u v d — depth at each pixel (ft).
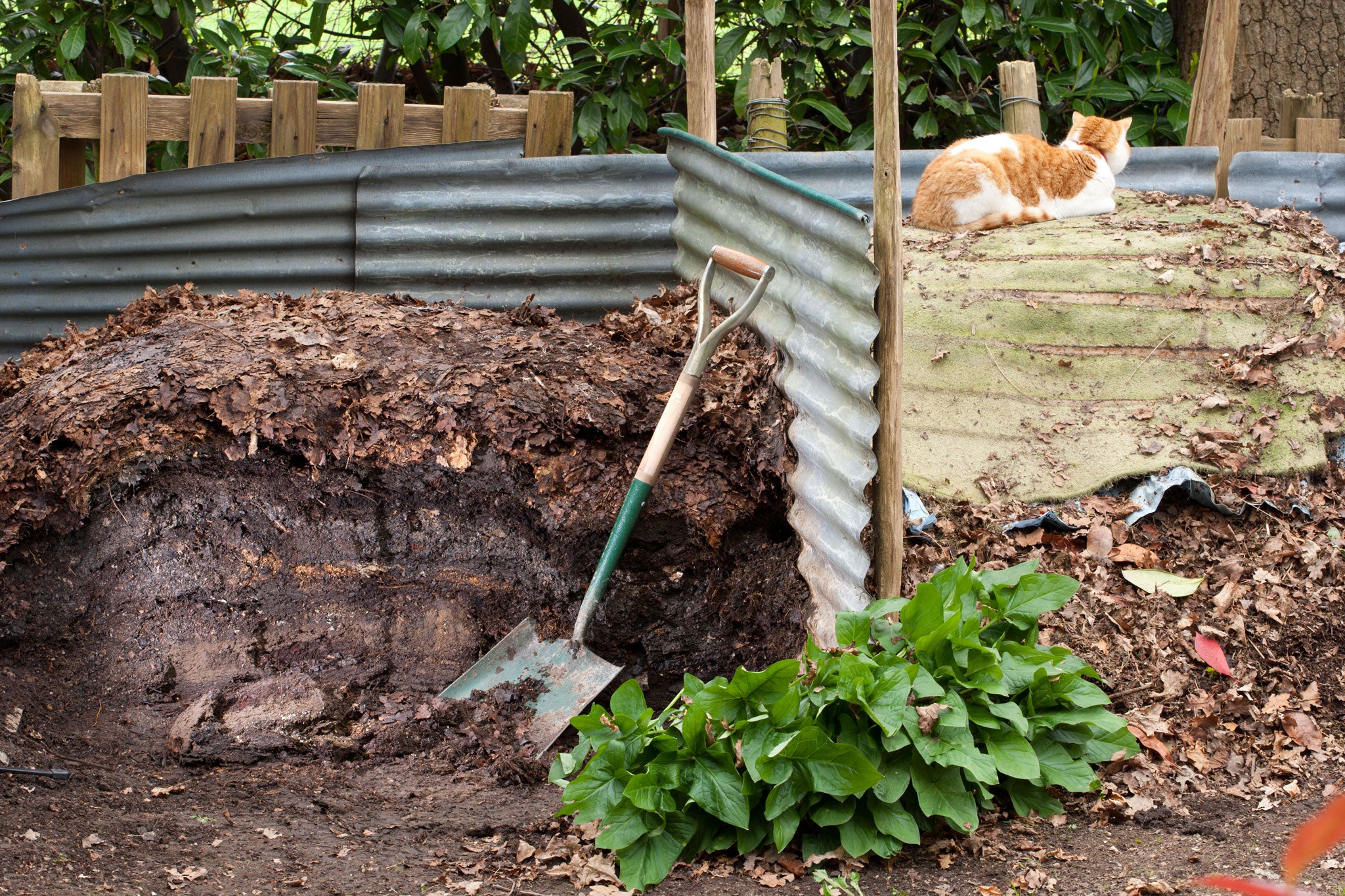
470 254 14.97
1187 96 17.99
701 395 11.64
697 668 11.53
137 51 18.31
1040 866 7.89
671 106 21.13
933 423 12.10
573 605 11.44
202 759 9.88
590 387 11.58
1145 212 14.15
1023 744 8.26
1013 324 12.64
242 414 11.13
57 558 11.30
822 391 10.61
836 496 10.29
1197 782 8.98
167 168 16.97
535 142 15.25
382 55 20.18
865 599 9.87
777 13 17.28
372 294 14.20
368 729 10.52
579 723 8.55
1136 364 12.34
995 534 11.10
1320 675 10.01
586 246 15.08
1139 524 11.24
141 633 11.58
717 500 11.34
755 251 12.23
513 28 17.76
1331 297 12.67
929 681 8.20
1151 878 7.56
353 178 14.56
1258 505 11.16
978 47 19.66
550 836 8.73
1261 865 7.57
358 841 8.52
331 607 11.90
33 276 14.42
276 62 18.92
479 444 11.22
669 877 7.98
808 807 8.17
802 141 19.75
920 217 14.29
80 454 11.09
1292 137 16.63
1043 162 13.97
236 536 11.74
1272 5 18.03
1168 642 10.14
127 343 12.27
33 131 14.02
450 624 11.85
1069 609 10.37
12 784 8.69
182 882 7.42
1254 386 12.10
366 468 11.37
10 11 17.22
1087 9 18.80
